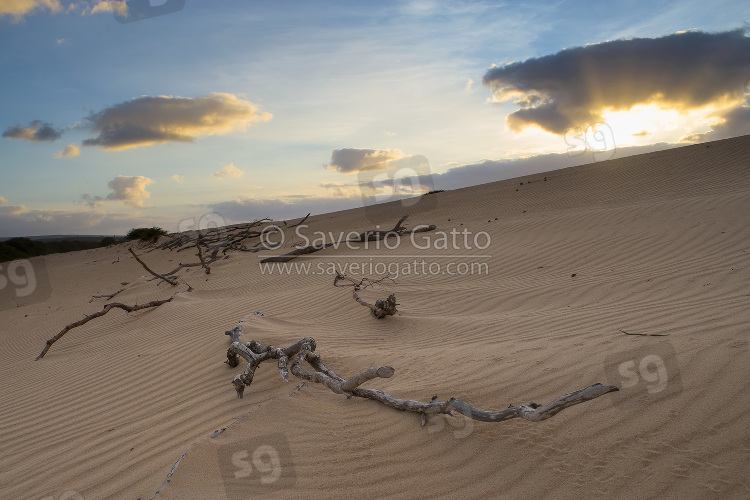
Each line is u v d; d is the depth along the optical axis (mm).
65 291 19219
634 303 6234
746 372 3258
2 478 3514
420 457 2953
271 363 5008
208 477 2906
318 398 3920
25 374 6887
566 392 3494
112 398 4961
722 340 3889
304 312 8234
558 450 2840
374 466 2908
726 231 9047
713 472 2473
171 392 4820
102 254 33062
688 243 8945
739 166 16141
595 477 2578
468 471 2770
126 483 3088
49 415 4793
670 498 2361
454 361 4582
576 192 18875
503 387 3719
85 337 8906
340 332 6734
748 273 6688
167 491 2783
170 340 6977
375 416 3508
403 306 8109
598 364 3885
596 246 9945
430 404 3301
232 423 3529
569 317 5965
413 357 4918
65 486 3203
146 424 4078
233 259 17906
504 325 6082
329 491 2711
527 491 2547
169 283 14055
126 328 8789
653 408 3088
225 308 8727
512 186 25016
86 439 3984
